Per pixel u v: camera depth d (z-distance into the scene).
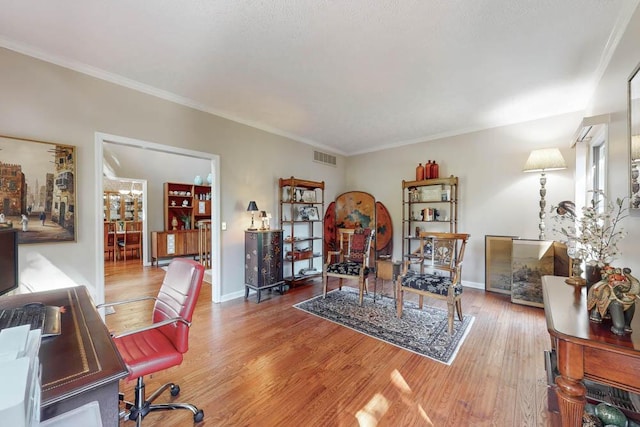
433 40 2.14
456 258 3.39
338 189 5.86
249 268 3.87
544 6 1.77
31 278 2.30
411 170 5.10
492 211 4.20
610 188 2.18
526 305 3.50
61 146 2.44
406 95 3.16
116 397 0.86
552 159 3.40
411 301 3.73
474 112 3.67
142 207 6.74
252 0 1.73
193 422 1.58
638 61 1.69
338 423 1.58
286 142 4.67
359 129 4.43
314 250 5.27
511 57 2.37
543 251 3.41
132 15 1.86
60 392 0.74
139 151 6.39
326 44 2.19
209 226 6.55
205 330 2.81
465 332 2.74
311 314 3.24
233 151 3.87
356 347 2.46
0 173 2.16
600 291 1.16
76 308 1.43
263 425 1.56
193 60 2.43
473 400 1.77
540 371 2.08
